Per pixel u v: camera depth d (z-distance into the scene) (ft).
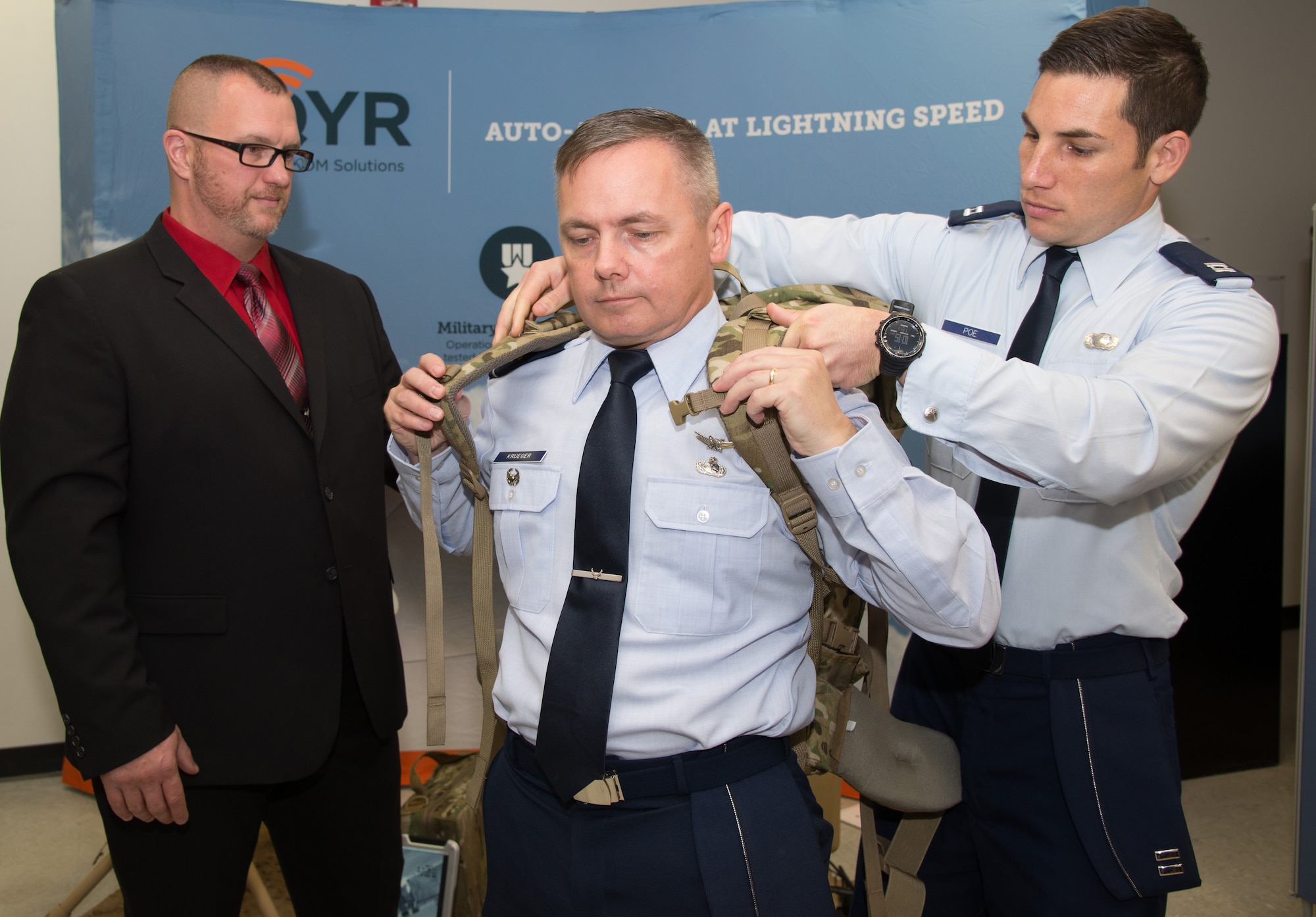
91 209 7.63
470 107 7.91
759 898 3.06
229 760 4.42
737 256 5.32
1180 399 3.53
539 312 3.85
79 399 4.17
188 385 4.37
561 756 3.14
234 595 4.46
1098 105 3.70
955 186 7.55
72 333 4.21
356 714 5.00
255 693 4.47
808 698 3.49
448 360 8.12
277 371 4.59
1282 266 14.64
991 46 7.39
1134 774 3.93
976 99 7.45
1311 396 6.70
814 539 3.15
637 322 3.20
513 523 3.47
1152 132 3.75
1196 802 9.26
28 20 9.17
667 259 3.13
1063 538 3.99
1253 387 3.72
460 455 3.68
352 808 5.03
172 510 4.39
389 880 5.21
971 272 4.59
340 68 7.80
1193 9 13.47
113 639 4.10
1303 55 14.42
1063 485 3.51
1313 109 14.58
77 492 4.14
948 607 3.09
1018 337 4.20
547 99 7.91
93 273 4.40
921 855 4.47
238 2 7.62
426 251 8.00
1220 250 14.14
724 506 3.18
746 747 3.19
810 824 3.23
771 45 7.71
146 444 4.33
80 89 7.73
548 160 7.97
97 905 7.33
